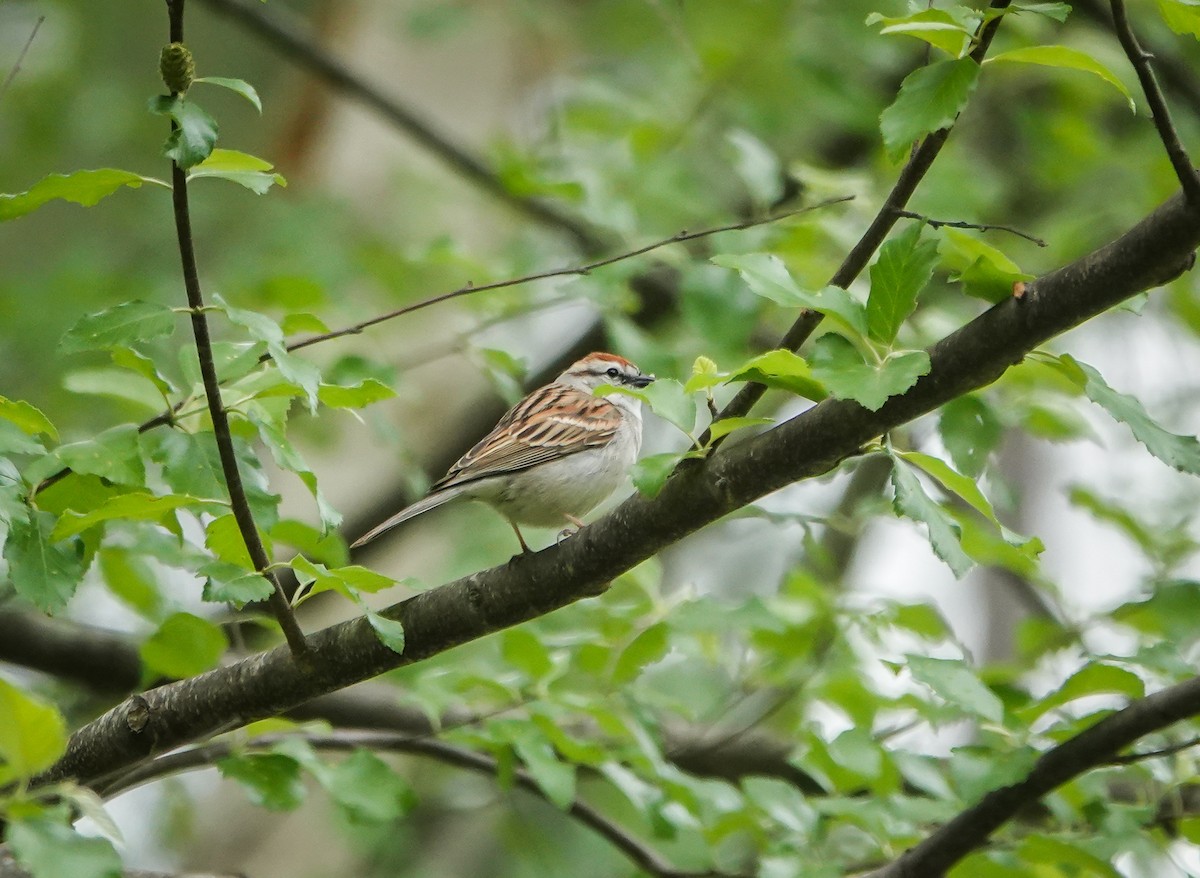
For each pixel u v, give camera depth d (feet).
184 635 28.30
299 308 37.45
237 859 45.70
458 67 54.08
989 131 59.52
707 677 46.34
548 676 30.35
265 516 23.43
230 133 63.87
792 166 39.11
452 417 47.73
